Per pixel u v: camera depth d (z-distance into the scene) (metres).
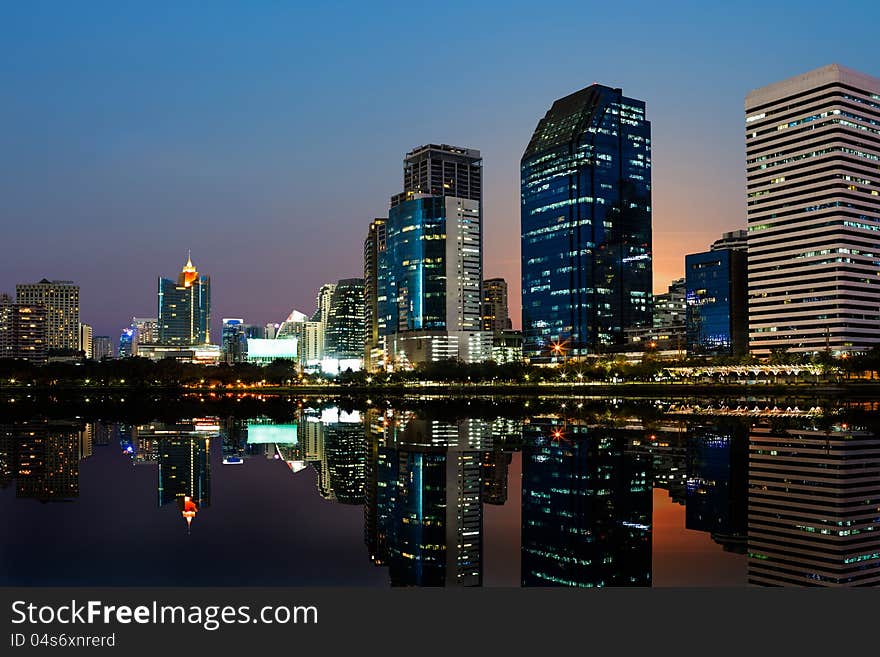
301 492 65.94
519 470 76.00
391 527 51.81
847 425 124.62
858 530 47.75
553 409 188.88
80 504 59.69
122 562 41.59
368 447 101.12
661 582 37.56
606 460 82.06
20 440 111.81
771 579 37.59
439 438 110.81
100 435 121.50
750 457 82.19
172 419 163.50
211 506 59.38
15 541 46.53
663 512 55.00
